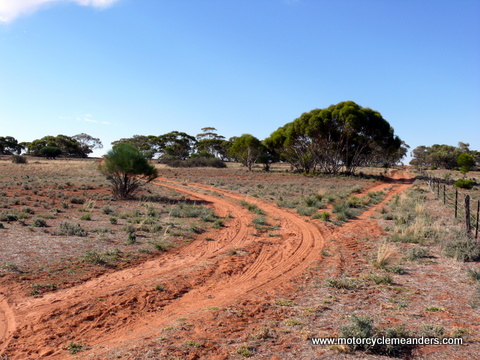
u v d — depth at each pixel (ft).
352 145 211.41
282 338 20.70
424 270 36.17
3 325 23.24
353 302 27.35
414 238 49.70
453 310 25.18
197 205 90.33
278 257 43.52
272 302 27.53
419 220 58.03
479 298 27.25
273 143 248.52
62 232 48.62
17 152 440.86
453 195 106.52
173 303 27.99
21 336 21.75
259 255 44.52
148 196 102.53
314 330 21.84
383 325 22.35
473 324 22.66
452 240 43.78
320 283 32.73
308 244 50.88
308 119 209.36
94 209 76.13
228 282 33.58
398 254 43.16
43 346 20.44
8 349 20.07
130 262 39.19
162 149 407.44
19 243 41.63
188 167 265.75
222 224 65.72
